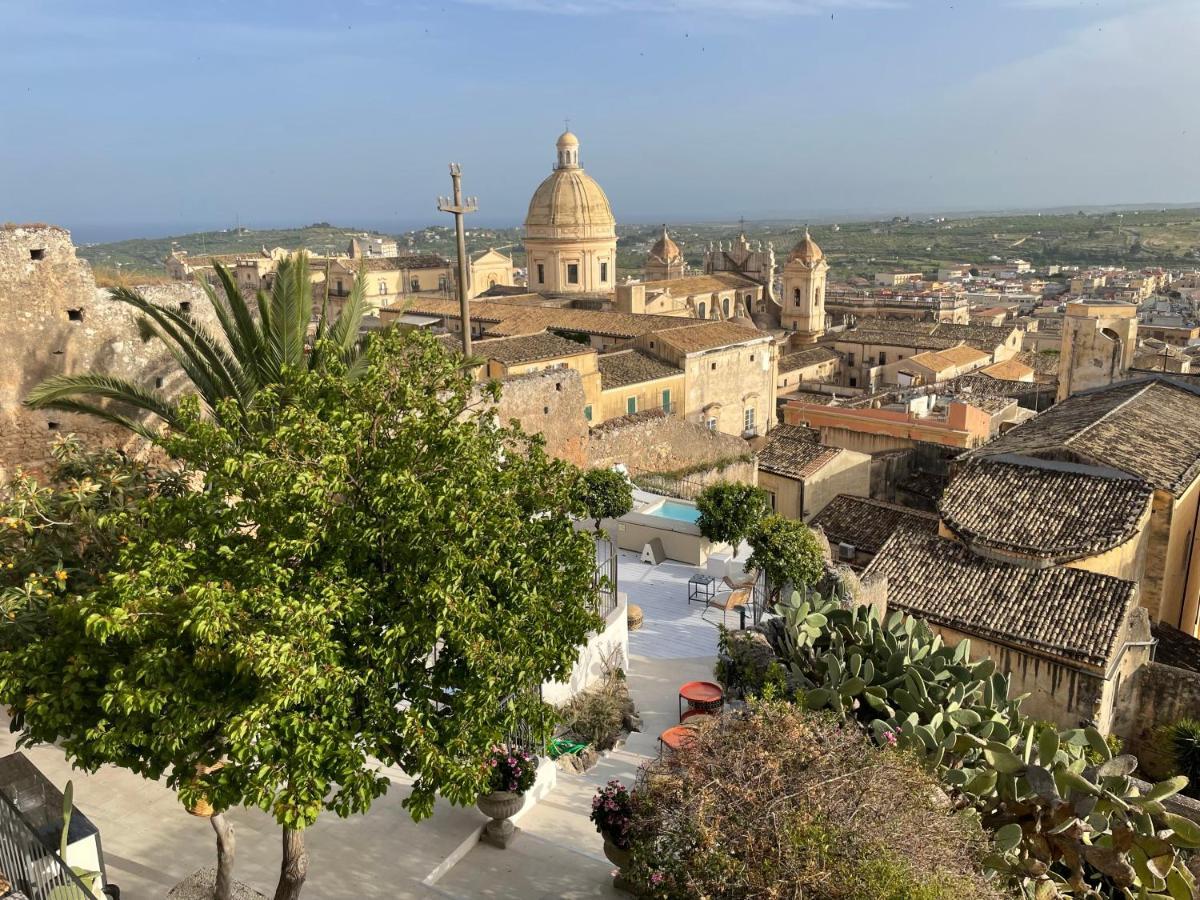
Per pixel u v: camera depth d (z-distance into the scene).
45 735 10.65
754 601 23.97
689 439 43.62
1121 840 14.55
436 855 14.37
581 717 18.38
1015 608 25.36
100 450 18.86
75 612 10.19
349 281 101.62
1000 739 16.34
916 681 17.12
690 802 11.77
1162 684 25.34
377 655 10.62
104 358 21.42
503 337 59.19
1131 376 41.91
